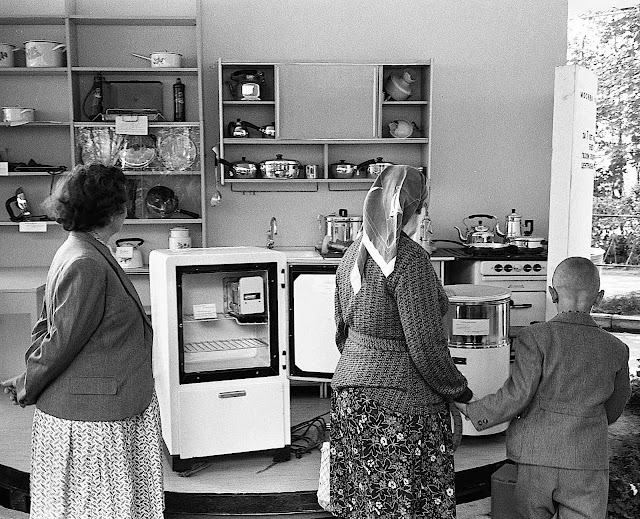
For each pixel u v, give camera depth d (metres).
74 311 2.21
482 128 5.35
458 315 3.61
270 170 4.93
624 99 7.18
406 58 5.24
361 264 2.30
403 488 2.25
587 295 2.56
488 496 3.43
